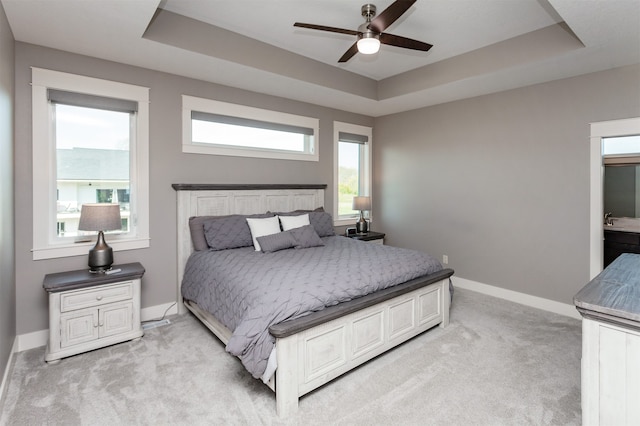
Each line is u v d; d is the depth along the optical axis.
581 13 2.21
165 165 3.45
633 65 3.08
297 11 2.79
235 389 2.17
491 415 1.94
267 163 4.26
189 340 2.87
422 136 4.86
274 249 3.33
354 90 4.21
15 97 2.64
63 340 2.53
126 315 2.81
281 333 1.86
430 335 2.98
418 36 3.16
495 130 4.06
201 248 3.43
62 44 2.75
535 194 3.75
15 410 1.95
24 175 2.70
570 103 3.46
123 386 2.19
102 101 3.06
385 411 1.98
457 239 4.49
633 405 1.31
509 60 3.22
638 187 4.09
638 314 1.25
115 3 2.17
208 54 2.99
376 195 5.55
